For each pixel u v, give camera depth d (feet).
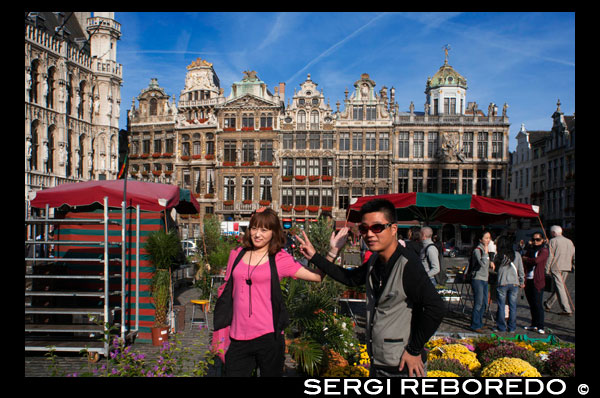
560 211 144.15
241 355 12.89
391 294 11.14
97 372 16.60
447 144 141.18
